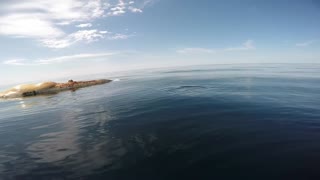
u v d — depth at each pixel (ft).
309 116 25.55
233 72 94.38
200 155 17.30
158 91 51.75
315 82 52.60
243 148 18.03
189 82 65.46
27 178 15.87
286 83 52.29
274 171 14.44
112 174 15.43
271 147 17.88
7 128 30.68
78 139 23.18
